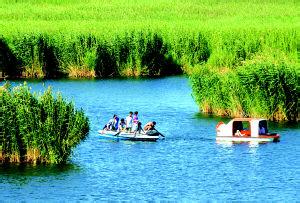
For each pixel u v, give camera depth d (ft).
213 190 376.48
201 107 595.06
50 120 412.16
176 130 523.29
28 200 357.41
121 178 395.96
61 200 358.02
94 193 368.89
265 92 550.77
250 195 367.86
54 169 408.87
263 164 425.69
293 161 432.25
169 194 369.71
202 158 440.86
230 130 489.67
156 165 424.05
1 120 409.08
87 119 422.00
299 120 554.05
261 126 490.49
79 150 459.73
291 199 361.71
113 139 494.18
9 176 392.68
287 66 555.28
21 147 414.82
